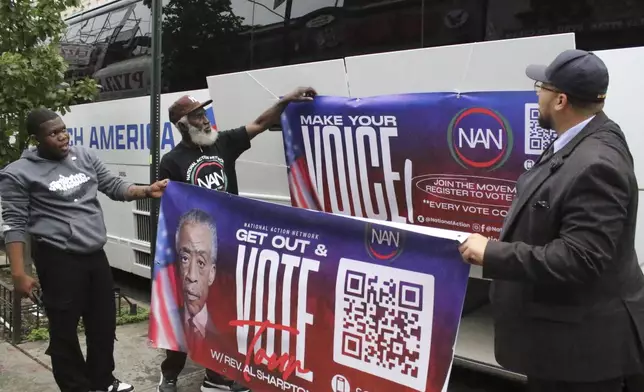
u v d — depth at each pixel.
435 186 3.25
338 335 2.66
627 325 2.04
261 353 2.97
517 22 3.35
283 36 4.72
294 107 3.71
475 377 4.22
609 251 1.89
